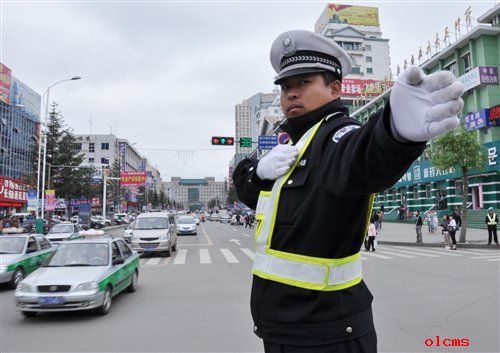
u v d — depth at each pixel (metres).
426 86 0.93
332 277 1.33
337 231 1.32
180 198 180.62
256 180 1.67
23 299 6.95
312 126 1.54
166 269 12.80
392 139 0.98
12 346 5.50
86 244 8.59
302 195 1.38
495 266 11.85
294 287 1.35
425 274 10.59
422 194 33.41
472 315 6.35
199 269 12.64
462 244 17.95
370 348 1.40
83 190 39.50
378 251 17.16
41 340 5.75
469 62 27.09
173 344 5.39
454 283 9.17
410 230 27.95
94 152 94.06
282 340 1.37
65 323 6.66
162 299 8.30
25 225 29.31
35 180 35.91
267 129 75.12
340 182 1.20
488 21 26.66
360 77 67.12
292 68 1.55
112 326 6.40
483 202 25.69
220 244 22.22
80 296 6.86
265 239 1.47
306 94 1.54
